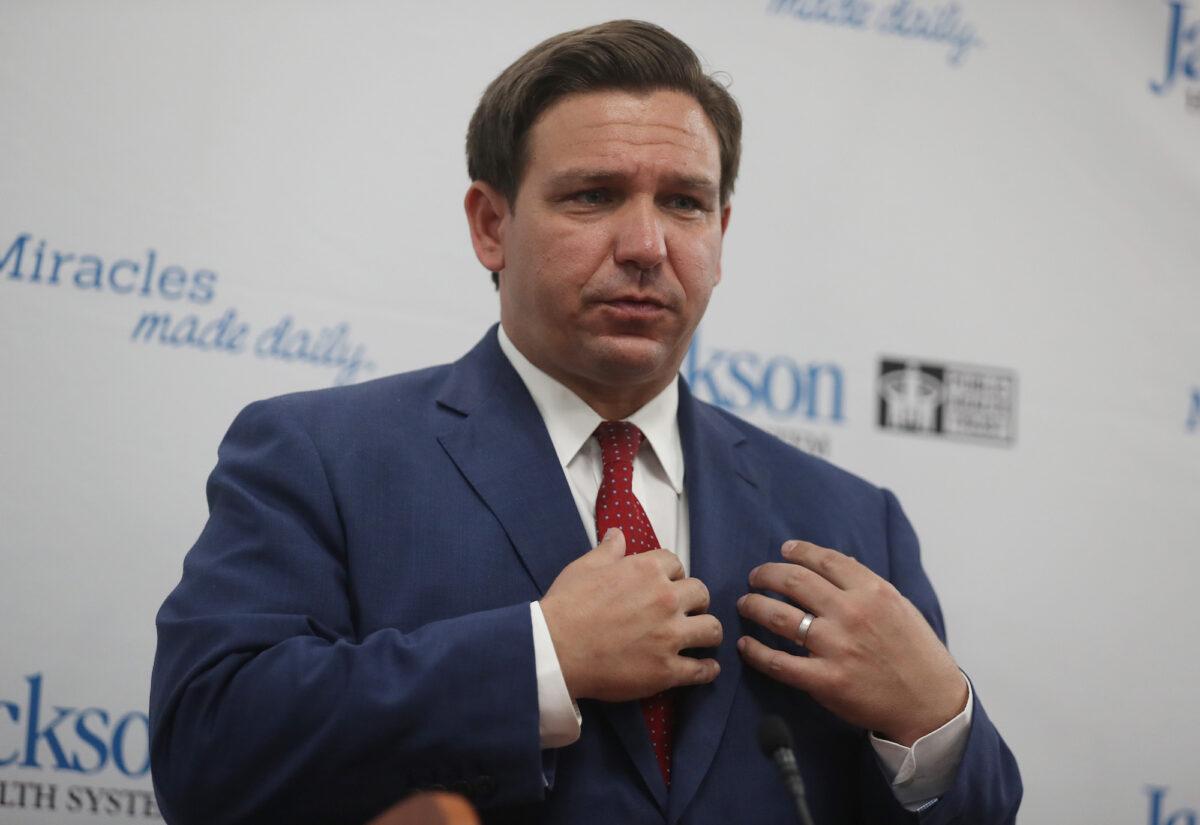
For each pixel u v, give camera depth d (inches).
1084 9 212.8
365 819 101.3
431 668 101.1
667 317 119.0
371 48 190.4
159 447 173.9
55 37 179.2
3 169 174.7
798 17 205.5
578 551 115.3
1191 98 212.5
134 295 176.2
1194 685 196.7
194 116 182.2
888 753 112.6
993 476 197.5
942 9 209.9
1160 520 200.2
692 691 112.3
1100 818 191.5
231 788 100.7
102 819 165.3
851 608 112.4
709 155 122.9
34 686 165.8
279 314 180.7
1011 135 208.1
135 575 170.7
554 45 125.4
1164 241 208.5
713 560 118.6
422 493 116.6
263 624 106.0
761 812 110.3
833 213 200.5
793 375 194.7
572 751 107.4
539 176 121.9
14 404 170.2
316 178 185.2
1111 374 203.2
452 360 185.9
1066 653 194.5
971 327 201.0
